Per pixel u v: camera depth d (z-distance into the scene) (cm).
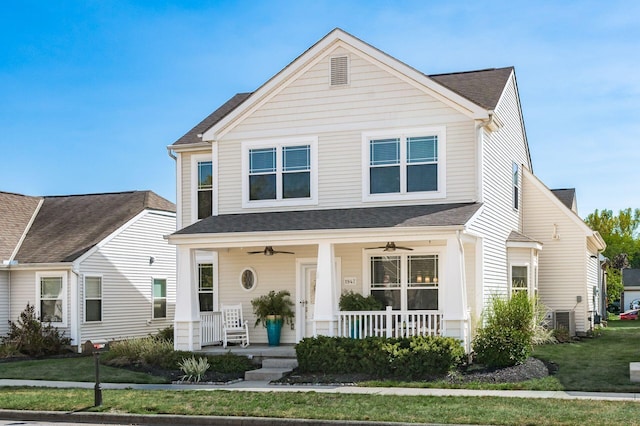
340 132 2073
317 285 1825
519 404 1274
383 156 2034
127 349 2048
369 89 2052
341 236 1816
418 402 1310
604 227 8194
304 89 2112
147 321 2955
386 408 1258
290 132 2120
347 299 1978
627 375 1597
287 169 2123
